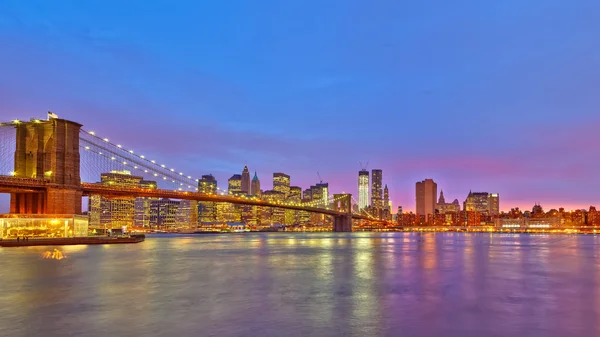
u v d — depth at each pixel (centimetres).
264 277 3953
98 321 2219
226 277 3934
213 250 8262
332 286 3406
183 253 7225
